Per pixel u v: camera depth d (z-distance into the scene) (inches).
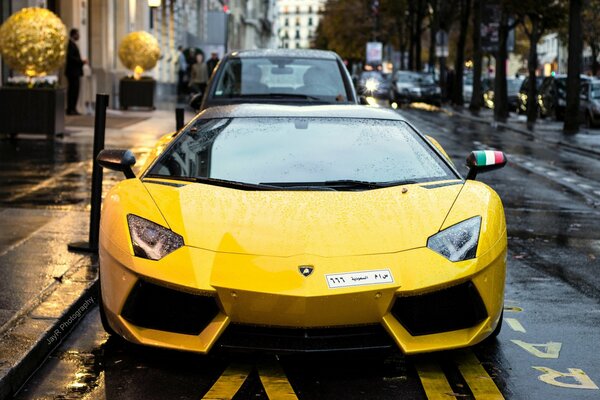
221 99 436.8
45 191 413.7
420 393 171.5
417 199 198.1
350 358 191.0
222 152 219.6
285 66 452.8
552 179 553.9
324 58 461.1
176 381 177.9
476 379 179.5
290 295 168.4
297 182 208.4
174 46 1835.6
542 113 1392.7
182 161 217.3
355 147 222.4
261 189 203.8
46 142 641.6
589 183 540.1
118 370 184.7
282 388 173.3
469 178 230.1
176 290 175.5
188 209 190.9
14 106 647.8
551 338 209.6
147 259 180.1
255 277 171.6
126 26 1295.5
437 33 2188.7
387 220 187.8
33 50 656.4
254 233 181.8
